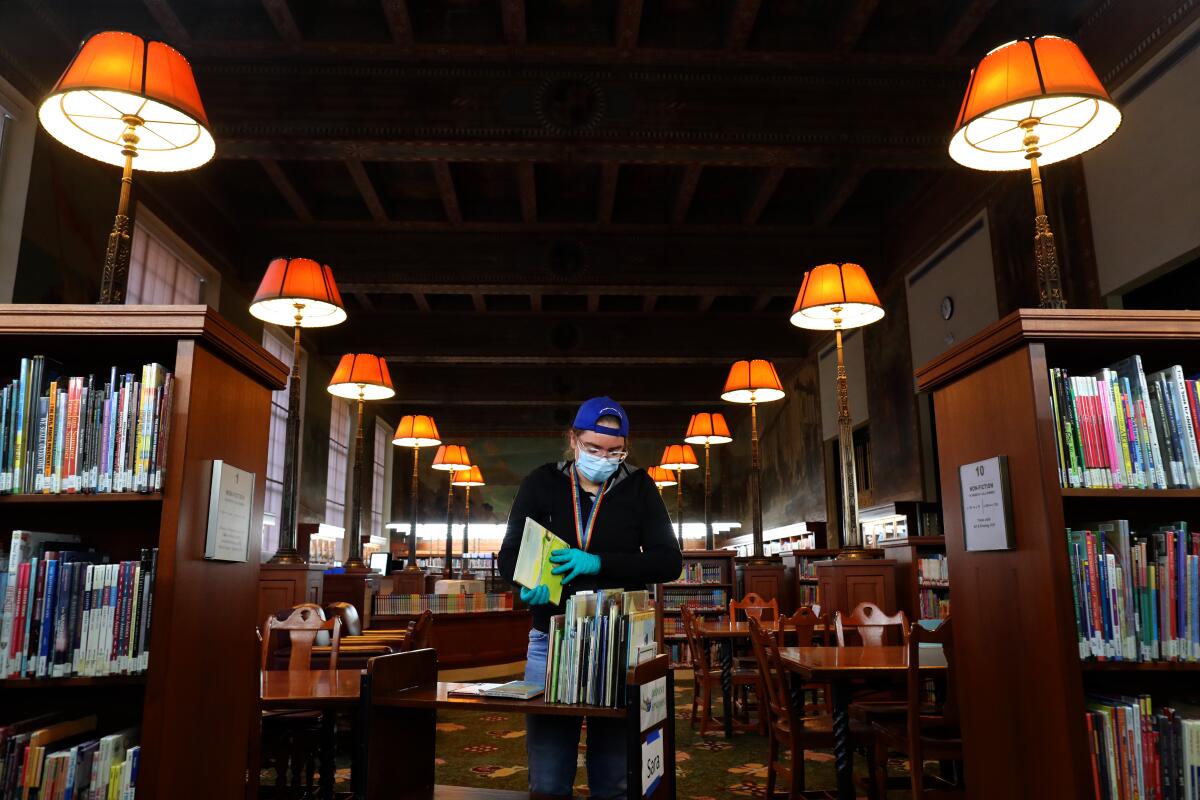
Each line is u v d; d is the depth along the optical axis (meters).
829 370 13.30
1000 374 2.34
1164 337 2.19
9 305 2.12
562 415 20.56
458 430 20.55
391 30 6.90
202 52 7.13
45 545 2.13
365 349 13.96
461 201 10.28
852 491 6.93
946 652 3.43
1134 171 5.99
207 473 2.19
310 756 4.29
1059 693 2.05
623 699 2.27
